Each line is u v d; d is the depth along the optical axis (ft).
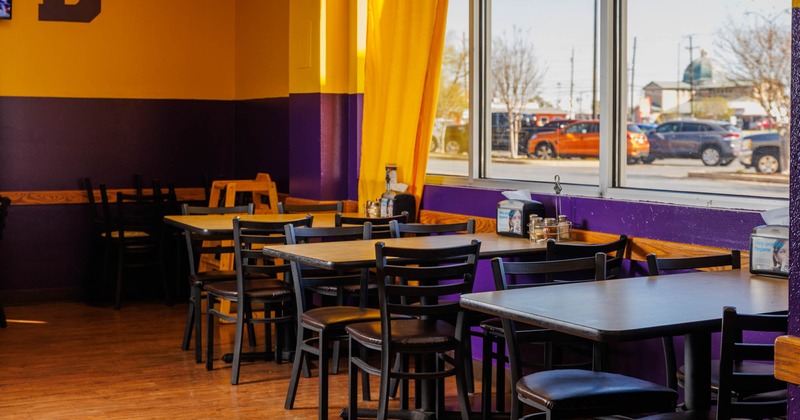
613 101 16.07
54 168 26.53
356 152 22.61
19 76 26.04
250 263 22.94
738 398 10.76
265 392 16.96
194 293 19.29
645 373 14.96
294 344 19.35
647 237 14.94
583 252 14.20
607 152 16.16
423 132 20.03
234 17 28.53
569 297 10.48
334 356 18.30
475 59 19.62
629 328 8.70
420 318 14.98
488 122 19.66
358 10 22.25
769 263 11.96
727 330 8.75
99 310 25.17
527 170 18.53
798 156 7.58
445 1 19.26
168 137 27.86
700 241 14.03
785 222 12.14
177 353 20.02
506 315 9.75
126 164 27.37
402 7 20.34
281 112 25.61
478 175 19.84
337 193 22.94
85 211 26.86
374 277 18.99
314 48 22.71
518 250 15.11
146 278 27.40
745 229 13.32
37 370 18.49
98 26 26.84
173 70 27.84
